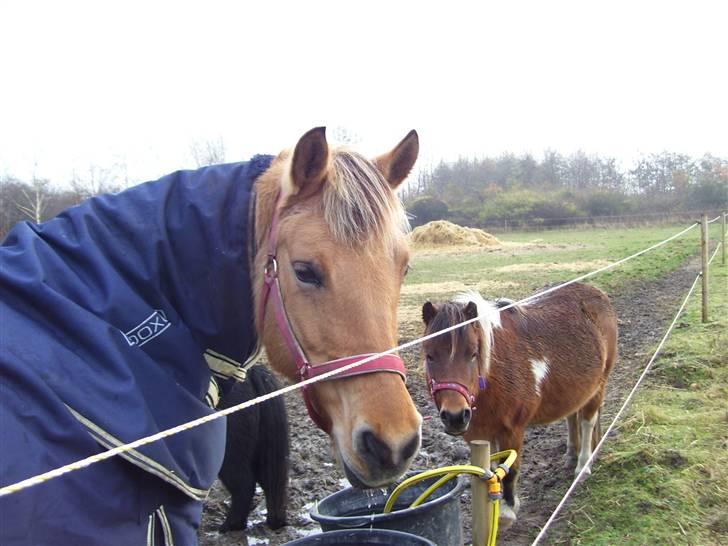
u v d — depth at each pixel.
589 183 61.91
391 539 2.59
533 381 4.44
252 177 2.07
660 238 31.48
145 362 1.73
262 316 1.96
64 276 1.75
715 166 56.22
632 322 11.16
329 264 1.83
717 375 6.91
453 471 2.42
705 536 3.79
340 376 1.80
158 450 1.65
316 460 5.74
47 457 1.48
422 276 19.98
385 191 1.98
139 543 1.64
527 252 27.73
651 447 4.95
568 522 4.23
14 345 1.55
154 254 1.86
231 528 4.50
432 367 4.15
